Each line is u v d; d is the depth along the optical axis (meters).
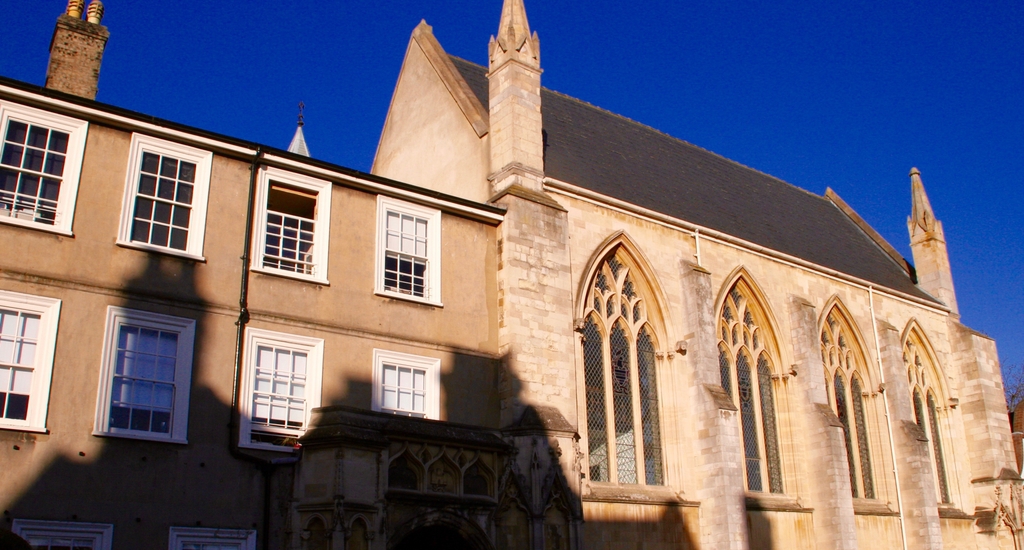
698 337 35.94
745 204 48.06
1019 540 47.03
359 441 22.47
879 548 41.69
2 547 13.55
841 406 44.06
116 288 23.14
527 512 27.33
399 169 41.41
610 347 34.75
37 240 22.48
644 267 36.38
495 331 30.34
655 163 45.47
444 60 40.00
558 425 29.00
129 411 22.62
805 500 39.19
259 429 24.39
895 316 48.47
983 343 51.19
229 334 24.53
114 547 21.38
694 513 34.16
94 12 33.22
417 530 24.80
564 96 47.19
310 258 27.39
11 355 21.61
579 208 34.75
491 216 31.22
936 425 49.59
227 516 22.98
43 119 23.42
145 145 24.75
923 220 54.72
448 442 25.34
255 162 26.44
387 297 27.92
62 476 21.19
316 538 21.94
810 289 43.72
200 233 24.88
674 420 35.34
